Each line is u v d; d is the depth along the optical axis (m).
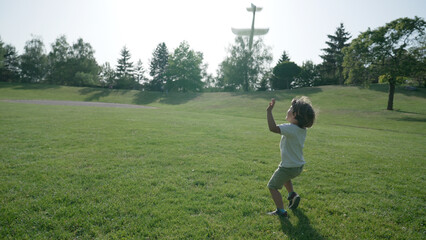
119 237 2.93
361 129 18.38
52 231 2.98
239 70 56.75
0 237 2.82
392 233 3.22
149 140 8.86
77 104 32.09
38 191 4.05
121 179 4.77
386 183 5.18
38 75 69.81
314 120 3.51
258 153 7.53
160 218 3.36
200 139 9.52
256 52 55.38
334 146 9.52
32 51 68.00
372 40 30.56
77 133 9.80
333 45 63.09
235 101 43.81
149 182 4.63
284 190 4.56
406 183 5.29
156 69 93.88
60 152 6.72
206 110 35.78
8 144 7.42
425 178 5.71
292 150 3.46
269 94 49.41
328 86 52.97
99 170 5.27
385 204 4.09
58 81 72.06
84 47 71.50
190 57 67.50
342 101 39.41
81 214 3.38
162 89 83.44
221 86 76.12
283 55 76.44
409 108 32.44
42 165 5.44
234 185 4.66
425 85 45.31
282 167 3.50
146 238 2.92
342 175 5.65
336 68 62.66
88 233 2.98
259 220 3.41
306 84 68.19
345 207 3.92
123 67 89.50
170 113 23.08
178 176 5.03
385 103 36.09
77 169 5.28
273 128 3.34
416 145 11.06
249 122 18.08
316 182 5.09
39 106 23.09
